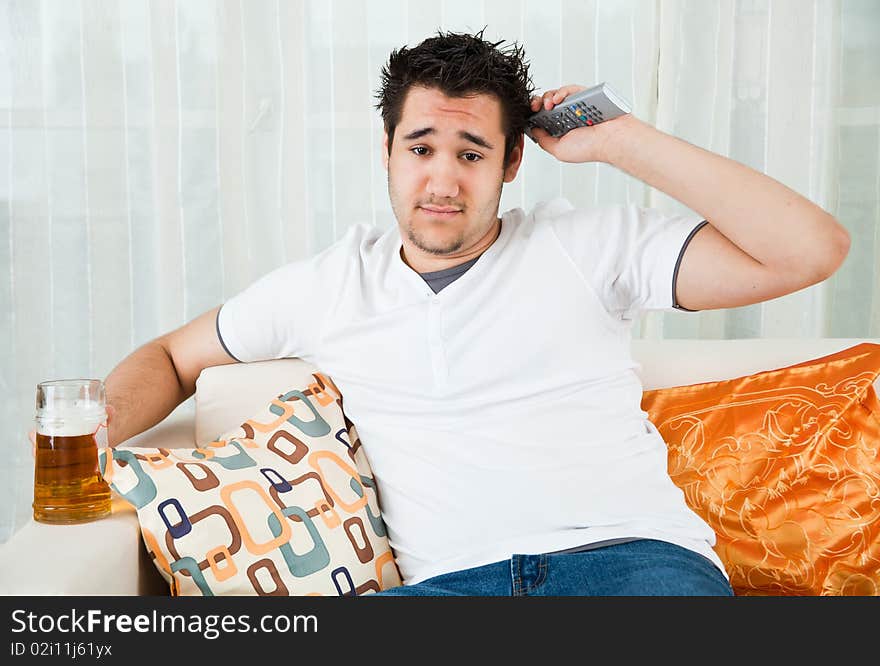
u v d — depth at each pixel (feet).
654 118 7.88
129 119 7.68
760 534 4.89
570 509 4.46
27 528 4.09
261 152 7.77
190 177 7.73
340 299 5.05
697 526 4.58
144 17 7.59
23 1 7.51
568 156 5.02
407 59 4.86
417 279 4.90
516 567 4.23
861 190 8.13
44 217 7.72
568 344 4.74
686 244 4.65
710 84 7.82
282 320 5.17
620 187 7.91
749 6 7.81
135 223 7.81
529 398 4.71
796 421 5.09
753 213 4.43
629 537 4.37
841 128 8.05
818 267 4.39
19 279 7.77
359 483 4.73
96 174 7.69
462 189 4.74
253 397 5.15
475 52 4.79
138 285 7.88
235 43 7.62
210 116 7.70
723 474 5.02
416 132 4.73
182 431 5.33
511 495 4.52
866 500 4.94
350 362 4.97
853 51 7.97
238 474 4.42
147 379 5.11
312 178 7.82
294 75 7.68
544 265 4.80
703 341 5.72
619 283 4.82
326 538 4.44
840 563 4.85
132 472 4.15
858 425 5.09
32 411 7.91
